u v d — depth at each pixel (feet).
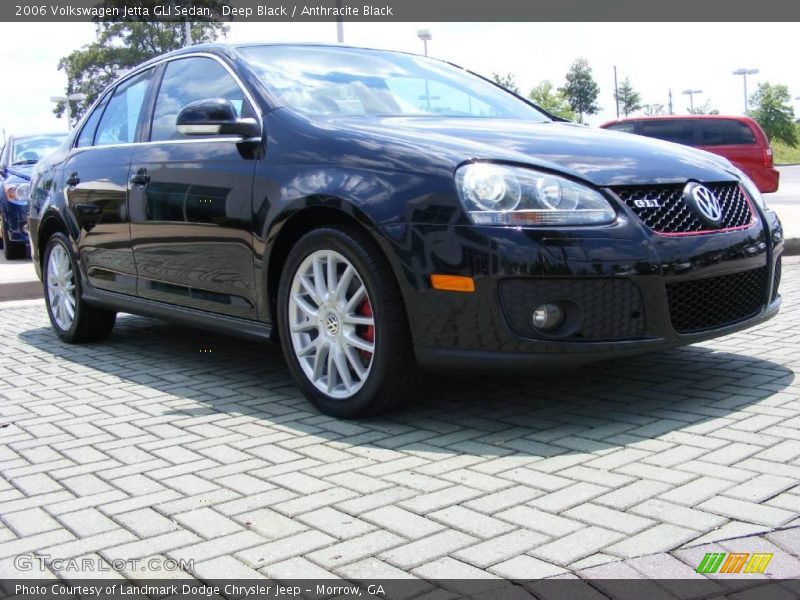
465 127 12.22
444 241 10.19
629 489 8.66
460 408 11.89
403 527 7.98
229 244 12.87
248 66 13.75
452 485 9.00
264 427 11.43
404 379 11.05
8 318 22.41
